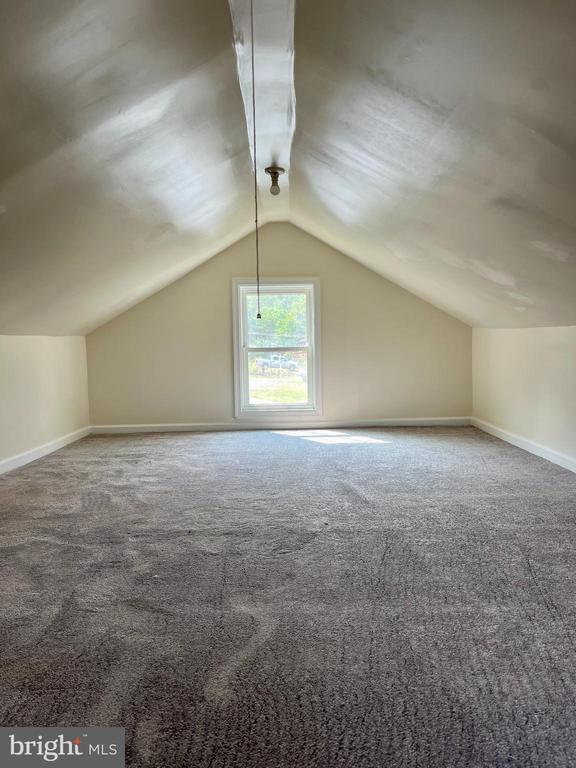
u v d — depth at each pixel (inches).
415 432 203.5
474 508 114.7
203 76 74.3
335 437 195.9
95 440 197.9
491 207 90.4
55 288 134.1
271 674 60.1
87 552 94.0
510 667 60.7
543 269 107.9
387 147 89.0
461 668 60.7
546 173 71.4
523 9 47.9
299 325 214.5
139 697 56.5
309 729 51.8
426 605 74.3
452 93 64.9
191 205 127.9
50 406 179.8
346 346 213.5
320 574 84.2
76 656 63.7
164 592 79.1
